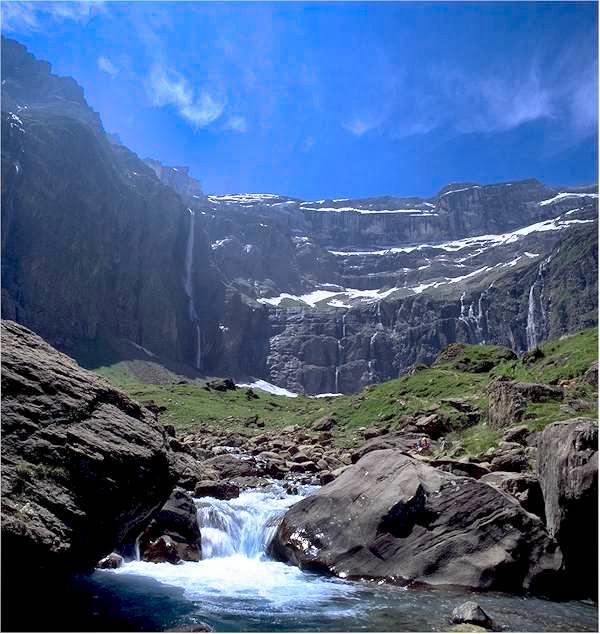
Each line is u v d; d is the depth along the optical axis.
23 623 11.45
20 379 13.23
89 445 13.16
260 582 16.89
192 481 27.80
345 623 12.97
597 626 13.05
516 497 19.17
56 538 11.45
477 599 15.12
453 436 40.53
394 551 17.61
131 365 179.38
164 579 16.69
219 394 114.12
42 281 176.38
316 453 46.47
